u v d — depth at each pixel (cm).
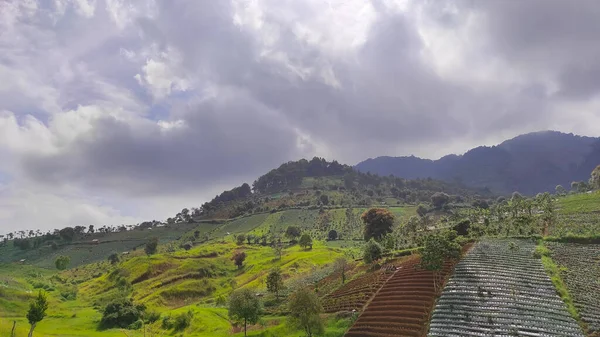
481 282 6631
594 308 5559
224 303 10644
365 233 15100
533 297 5984
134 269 14912
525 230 9600
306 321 6272
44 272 18412
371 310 6931
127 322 9044
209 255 17438
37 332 7050
